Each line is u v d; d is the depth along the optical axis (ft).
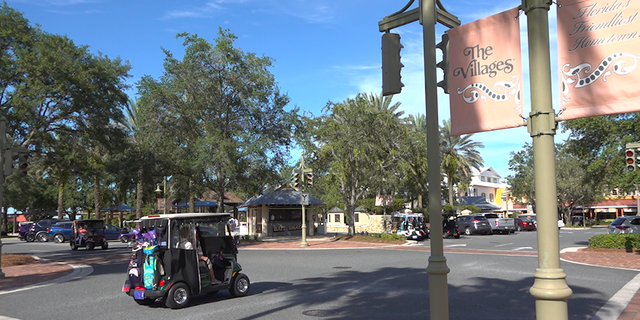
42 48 70.59
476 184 247.91
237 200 165.37
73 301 36.70
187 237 34.91
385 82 18.12
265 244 97.81
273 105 104.99
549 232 12.92
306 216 133.69
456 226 116.37
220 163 95.20
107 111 79.41
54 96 73.77
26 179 155.74
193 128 100.94
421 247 88.17
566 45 13.98
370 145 96.48
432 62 16.06
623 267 53.78
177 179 107.24
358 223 164.96
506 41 15.11
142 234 34.83
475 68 15.71
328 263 61.00
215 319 29.55
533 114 13.47
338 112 102.01
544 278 12.78
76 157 81.56
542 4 13.65
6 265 63.82
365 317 28.89
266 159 103.14
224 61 97.50
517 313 29.55
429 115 15.85
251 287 42.32
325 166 109.19
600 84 13.44
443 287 15.25
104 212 213.25
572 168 170.50
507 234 140.46
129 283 34.55
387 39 18.16
